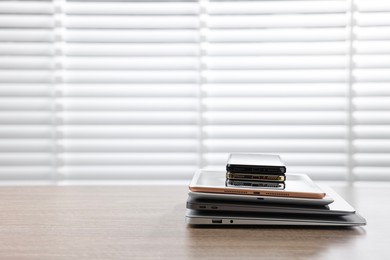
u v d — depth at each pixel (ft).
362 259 2.67
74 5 8.06
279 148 8.14
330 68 8.03
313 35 8.02
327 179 8.18
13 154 8.24
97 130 8.18
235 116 8.14
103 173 8.25
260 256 2.70
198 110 8.14
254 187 3.41
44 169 8.24
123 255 2.71
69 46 8.12
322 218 3.29
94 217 3.54
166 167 8.27
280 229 3.23
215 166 8.20
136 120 8.16
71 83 8.13
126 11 8.05
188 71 8.14
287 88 8.11
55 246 2.87
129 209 3.79
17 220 3.44
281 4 8.01
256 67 8.07
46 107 8.16
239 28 8.04
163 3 8.06
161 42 8.07
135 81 8.12
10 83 8.16
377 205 3.97
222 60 8.11
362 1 7.98
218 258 2.67
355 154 8.16
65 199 4.15
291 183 3.66
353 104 8.08
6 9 8.06
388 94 8.04
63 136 8.18
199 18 8.04
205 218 3.25
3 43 8.12
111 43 8.13
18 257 2.68
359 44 8.04
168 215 3.60
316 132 8.13
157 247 2.85
